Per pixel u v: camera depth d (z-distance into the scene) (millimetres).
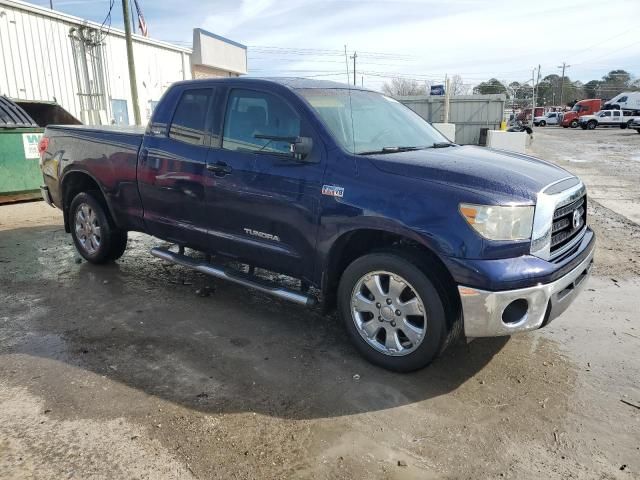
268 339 4105
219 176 4258
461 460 2738
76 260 6094
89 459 2688
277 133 3996
